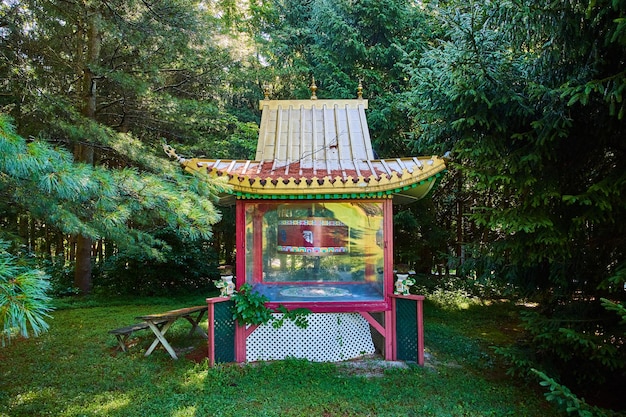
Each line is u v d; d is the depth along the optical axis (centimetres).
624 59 425
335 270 604
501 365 583
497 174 491
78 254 1099
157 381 496
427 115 627
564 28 421
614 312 453
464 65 486
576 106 450
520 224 456
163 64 1033
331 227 604
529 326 482
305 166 605
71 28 948
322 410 420
